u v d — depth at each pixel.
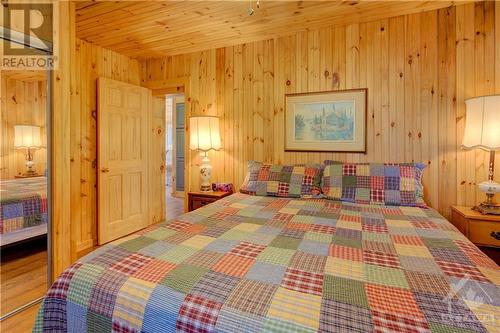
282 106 3.06
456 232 1.54
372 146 2.71
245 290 0.92
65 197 2.18
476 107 2.17
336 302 0.84
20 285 2.18
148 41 3.13
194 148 3.23
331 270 1.06
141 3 2.31
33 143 2.15
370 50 2.70
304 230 1.56
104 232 3.21
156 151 4.06
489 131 2.10
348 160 2.81
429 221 1.76
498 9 2.32
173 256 1.19
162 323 0.88
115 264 1.12
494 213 2.08
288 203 2.27
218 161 3.40
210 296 0.90
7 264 2.18
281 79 3.06
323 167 2.69
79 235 3.09
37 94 2.12
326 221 1.75
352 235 1.48
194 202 3.11
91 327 0.98
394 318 0.77
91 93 3.18
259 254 1.21
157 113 4.09
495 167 2.36
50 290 1.09
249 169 2.95
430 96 2.53
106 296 0.98
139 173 3.68
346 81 2.79
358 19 2.65
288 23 2.71
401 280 0.98
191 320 0.84
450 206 2.48
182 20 2.62
